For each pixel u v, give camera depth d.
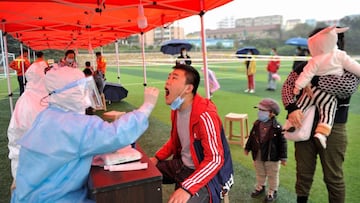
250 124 6.32
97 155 1.73
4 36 5.40
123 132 1.57
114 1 3.71
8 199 3.19
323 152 2.29
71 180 1.58
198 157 2.01
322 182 3.49
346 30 2.21
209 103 2.07
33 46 15.66
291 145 4.85
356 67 2.10
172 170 2.27
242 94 10.48
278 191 3.28
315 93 2.27
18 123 2.70
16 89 14.00
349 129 5.72
